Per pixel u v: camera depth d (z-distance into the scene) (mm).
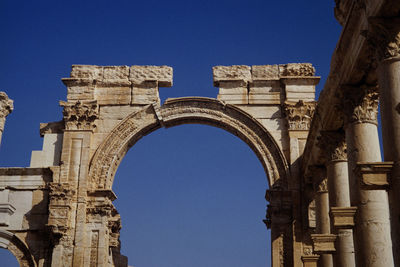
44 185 34906
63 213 33375
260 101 36250
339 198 25750
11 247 34031
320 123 26938
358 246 19719
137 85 36688
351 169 21062
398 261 15820
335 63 22062
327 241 24219
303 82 36000
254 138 35812
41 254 33750
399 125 16484
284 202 34094
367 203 19781
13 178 35125
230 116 36344
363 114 21391
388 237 19422
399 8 16875
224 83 36719
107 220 34469
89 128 35562
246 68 36906
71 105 35781
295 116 35188
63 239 33281
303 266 31109
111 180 35438
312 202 33625
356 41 19516
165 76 36844
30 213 34469
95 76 36812
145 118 36250
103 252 33500
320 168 31469
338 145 26281
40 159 35750
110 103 36375
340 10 20844
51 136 36250
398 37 17062
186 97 36562
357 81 21391
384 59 17156
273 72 36688
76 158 34969
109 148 35625
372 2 17406
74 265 32906
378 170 16344
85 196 34250
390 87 16844
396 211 16047
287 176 34469
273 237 33594
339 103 22562
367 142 21062
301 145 34844
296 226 33406
